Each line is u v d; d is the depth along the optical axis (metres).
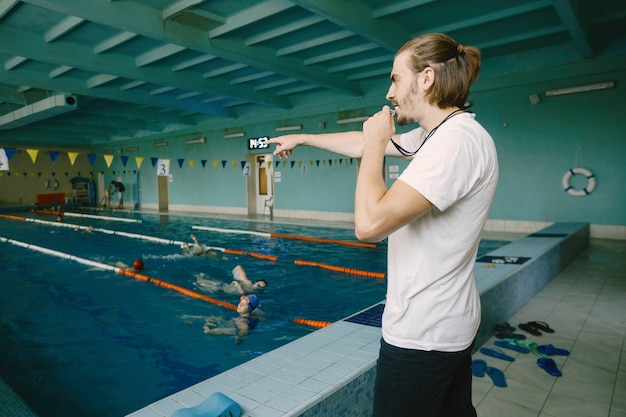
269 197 12.57
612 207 6.87
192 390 1.49
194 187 14.35
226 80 9.01
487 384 2.20
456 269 0.81
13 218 13.27
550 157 7.37
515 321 3.19
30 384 2.59
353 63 7.79
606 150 6.85
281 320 3.73
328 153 10.64
